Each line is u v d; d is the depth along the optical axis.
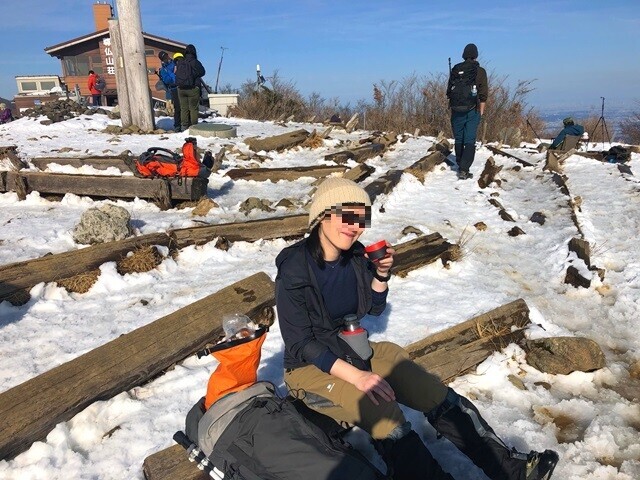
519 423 2.97
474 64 8.18
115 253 4.86
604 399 3.25
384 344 2.72
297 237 5.61
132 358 3.35
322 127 14.55
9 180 7.04
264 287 4.17
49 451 2.78
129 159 6.75
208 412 2.32
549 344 3.53
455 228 6.16
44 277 4.47
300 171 8.22
